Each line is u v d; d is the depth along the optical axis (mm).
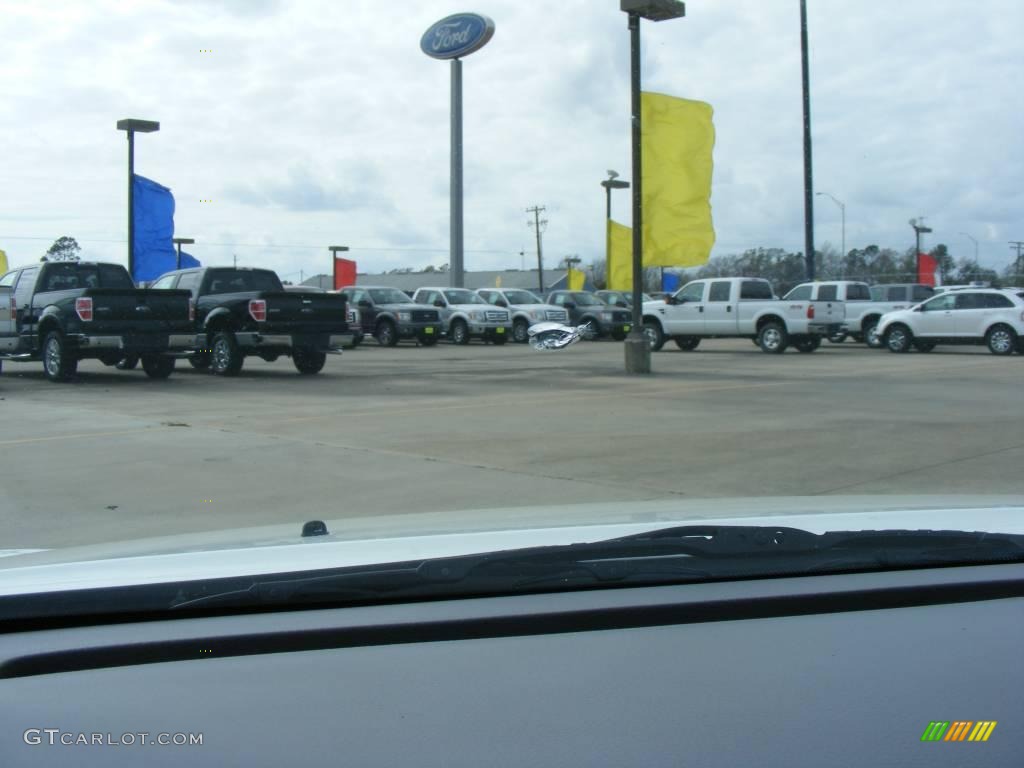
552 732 1553
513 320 32219
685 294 26344
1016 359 22172
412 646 1785
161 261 24766
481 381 16234
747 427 10414
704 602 1895
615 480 7527
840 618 1901
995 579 2012
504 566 1949
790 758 1510
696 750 1521
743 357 23141
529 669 1710
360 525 2652
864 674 1710
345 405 12547
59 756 1500
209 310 17297
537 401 12953
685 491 7098
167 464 8289
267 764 1485
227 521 6270
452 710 1599
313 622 1816
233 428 10375
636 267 17469
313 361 17969
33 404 12719
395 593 1909
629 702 1624
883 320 25719
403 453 8789
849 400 13016
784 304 24391
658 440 9516
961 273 70125
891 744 1541
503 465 8180
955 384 15383
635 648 1779
